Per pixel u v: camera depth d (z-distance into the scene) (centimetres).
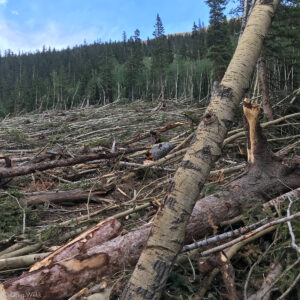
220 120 209
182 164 204
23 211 376
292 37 828
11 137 934
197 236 280
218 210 291
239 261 260
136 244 249
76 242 258
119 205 393
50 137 952
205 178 202
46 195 442
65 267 226
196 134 211
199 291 221
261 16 237
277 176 326
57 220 393
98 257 236
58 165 512
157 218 196
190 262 238
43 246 311
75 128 1068
